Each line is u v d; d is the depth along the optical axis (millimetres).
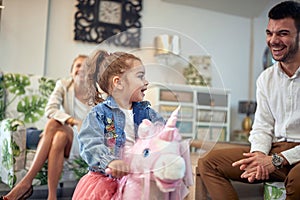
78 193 1274
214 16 4262
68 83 2383
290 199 1439
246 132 3879
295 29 1657
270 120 1803
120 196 1178
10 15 3240
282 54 1678
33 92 2863
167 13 4012
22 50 3287
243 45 4406
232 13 4332
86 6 3602
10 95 2789
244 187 2668
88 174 1315
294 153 1548
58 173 2098
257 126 1802
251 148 1723
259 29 4457
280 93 1736
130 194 1154
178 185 1166
